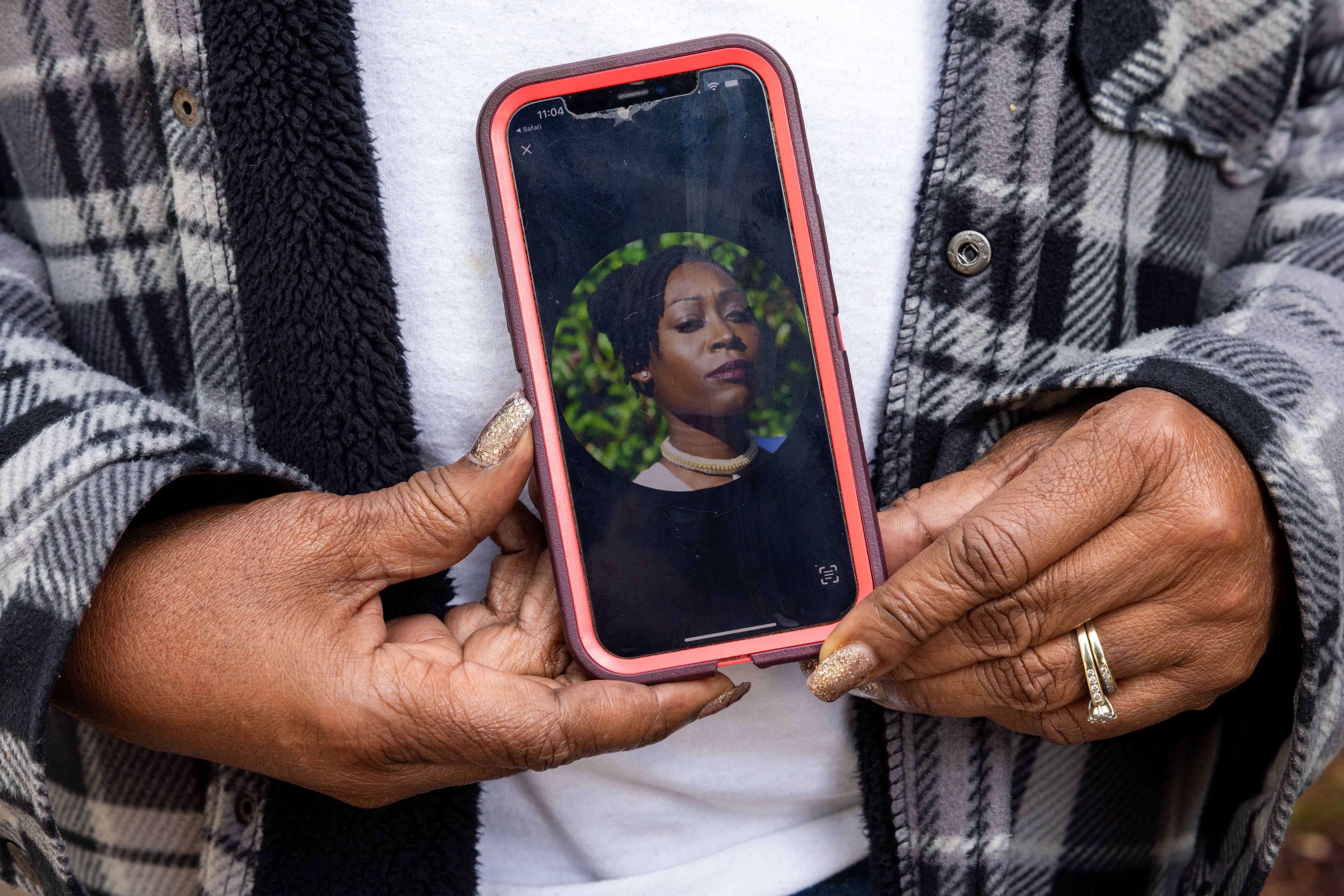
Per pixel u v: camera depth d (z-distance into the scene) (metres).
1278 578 0.70
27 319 0.83
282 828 0.84
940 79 0.78
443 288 0.77
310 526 0.67
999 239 0.78
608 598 0.75
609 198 0.74
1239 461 0.66
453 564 0.72
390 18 0.74
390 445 0.77
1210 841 0.85
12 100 0.81
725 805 0.92
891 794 0.87
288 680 0.65
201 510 0.71
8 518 0.64
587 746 0.70
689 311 0.75
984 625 0.68
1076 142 0.78
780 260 0.74
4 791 0.66
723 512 0.76
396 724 0.66
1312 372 0.73
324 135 0.71
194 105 0.74
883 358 0.82
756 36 0.75
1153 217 0.85
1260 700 0.80
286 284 0.74
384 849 0.84
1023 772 0.89
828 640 0.71
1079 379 0.70
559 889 0.93
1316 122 0.95
